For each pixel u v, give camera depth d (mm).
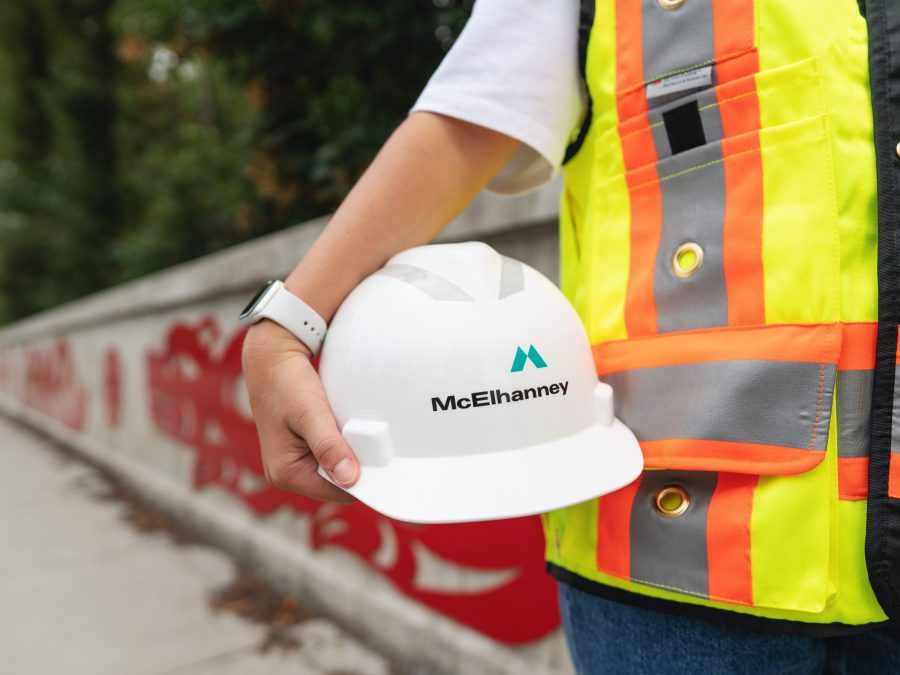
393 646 2549
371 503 731
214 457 3955
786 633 646
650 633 732
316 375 813
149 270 7035
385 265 846
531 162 901
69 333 7473
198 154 5098
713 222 689
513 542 2070
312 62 4070
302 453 817
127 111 11609
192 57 4648
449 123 819
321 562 3014
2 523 4668
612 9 763
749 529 646
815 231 633
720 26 684
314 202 4348
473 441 746
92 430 6785
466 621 2268
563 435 762
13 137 13430
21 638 2906
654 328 729
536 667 2033
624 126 753
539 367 760
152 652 2730
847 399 639
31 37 13062
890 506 610
